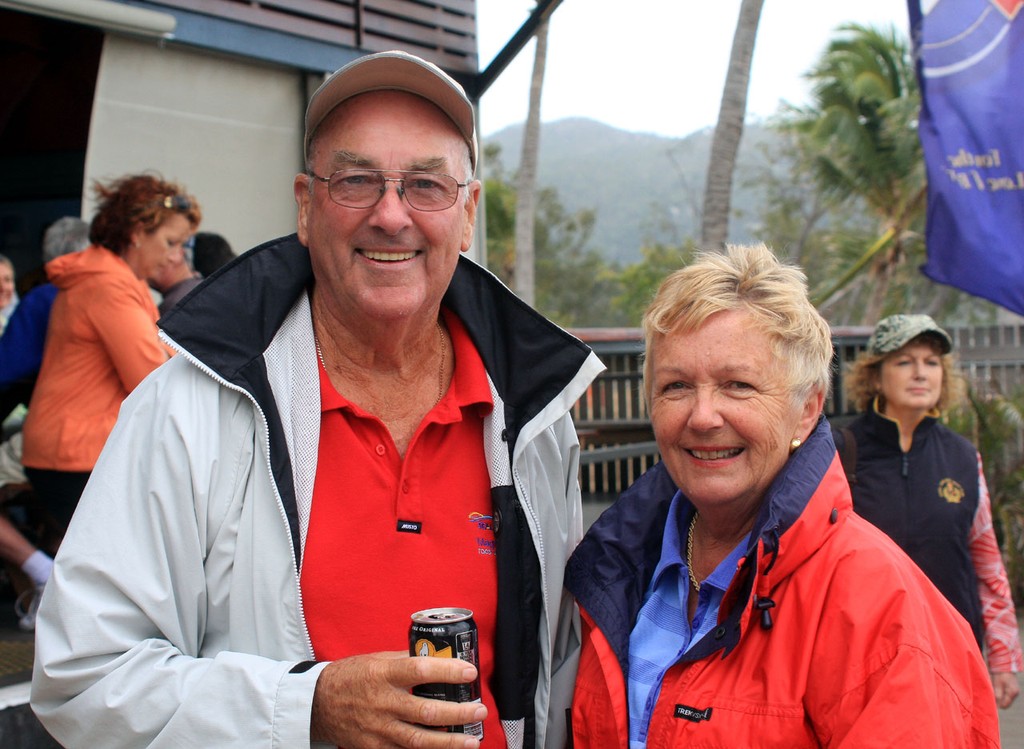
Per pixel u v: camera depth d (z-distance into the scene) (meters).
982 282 5.02
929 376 3.13
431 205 1.74
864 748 1.38
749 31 10.34
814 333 1.66
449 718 1.42
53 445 3.35
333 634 1.69
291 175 5.04
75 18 3.95
